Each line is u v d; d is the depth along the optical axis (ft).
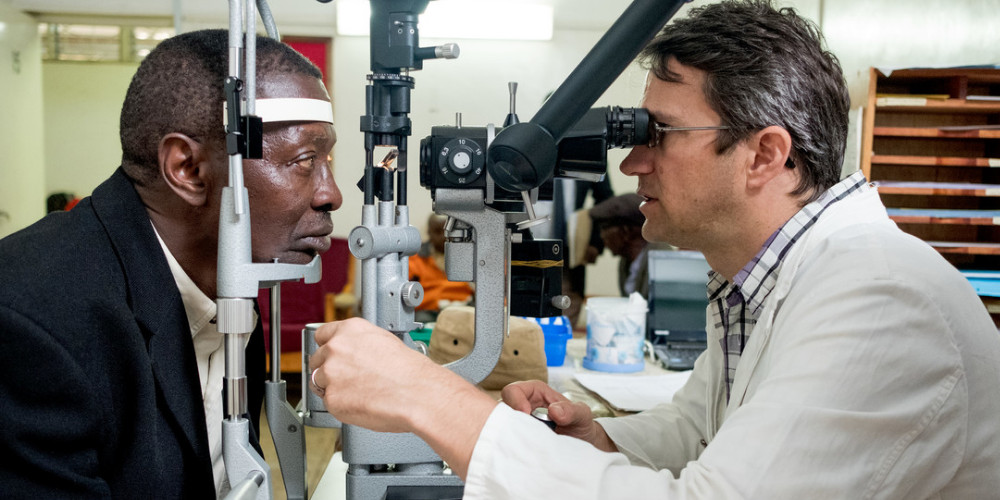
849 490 2.19
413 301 2.83
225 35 2.68
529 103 17.95
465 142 2.92
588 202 15.03
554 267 3.38
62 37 17.31
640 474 2.28
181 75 2.57
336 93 17.26
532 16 16.58
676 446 3.90
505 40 17.66
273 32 2.83
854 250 2.56
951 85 5.98
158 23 17.58
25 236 2.54
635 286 10.57
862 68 6.75
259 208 2.66
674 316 7.65
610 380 6.15
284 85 2.61
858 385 2.26
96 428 2.42
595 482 2.22
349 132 17.39
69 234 2.54
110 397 2.48
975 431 2.50
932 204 6.49
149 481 2.52
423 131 17.94
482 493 2.27
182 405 2.64
